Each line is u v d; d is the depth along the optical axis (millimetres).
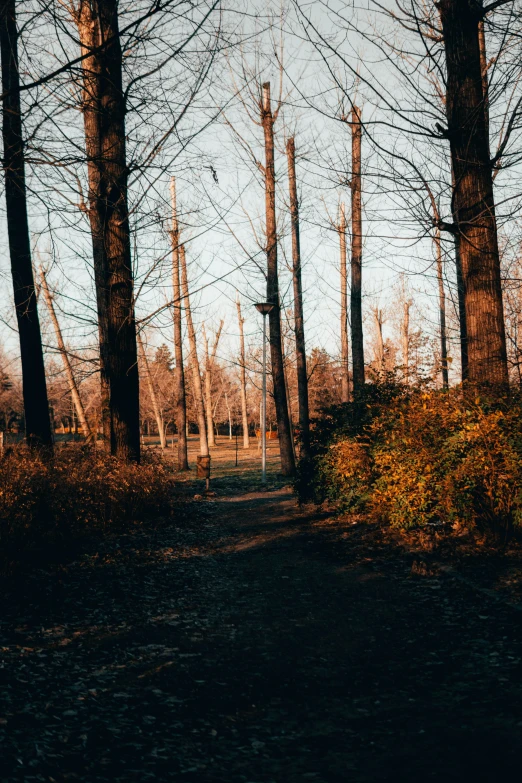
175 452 48156
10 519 7672
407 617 5902
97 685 4422
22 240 12773
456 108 8836
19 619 5820
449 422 8555
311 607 6426
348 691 4305
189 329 38344
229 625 5910
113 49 7535
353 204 20094
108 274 12594
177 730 3740
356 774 3205
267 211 24578
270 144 24156
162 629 5777
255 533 11312
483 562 7297
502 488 7754
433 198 8883
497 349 9023
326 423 13844
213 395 65625
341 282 30750
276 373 25672
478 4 8594
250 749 3506
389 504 9492
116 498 11117
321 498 12961
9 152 7168
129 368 12789
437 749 3420
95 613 6199
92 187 10172
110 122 10250
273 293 24781
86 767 3254
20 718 3768
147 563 8562
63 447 12625
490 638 5133
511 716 3727
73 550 8891
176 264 12977
